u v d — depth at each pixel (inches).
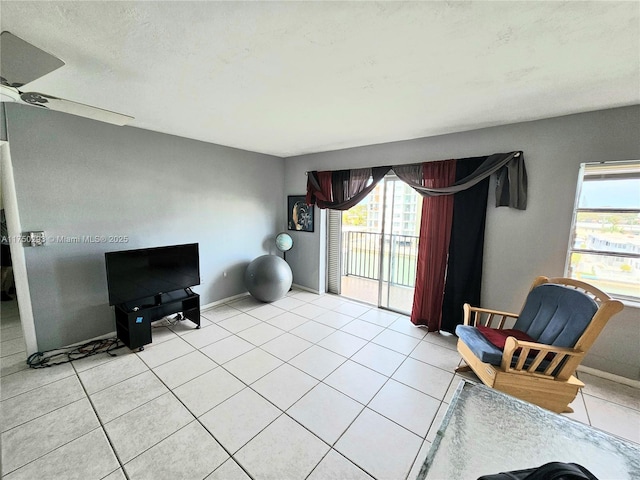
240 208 163.9
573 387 74.5
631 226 89.4
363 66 62.2
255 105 86.8
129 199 116.6
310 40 52.4
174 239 133.8
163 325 130.6
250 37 51.4
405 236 182.2
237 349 109.9
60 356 101.2
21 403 78.0
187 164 135.4
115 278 105.1
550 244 100.1
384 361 102.7
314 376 93.0
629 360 90.1
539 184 100.4
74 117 100.0
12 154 88.4
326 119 101.0
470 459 48.2
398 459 62.9
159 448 64.6
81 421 72.0
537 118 97.7
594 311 73.2
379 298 156.3
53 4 41.8
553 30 48.5
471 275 116.3
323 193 163.0
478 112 91.8
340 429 71.0
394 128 111.6
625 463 47.9
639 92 74.7
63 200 99.7
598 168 92.3
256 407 78.2
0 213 133.1
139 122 107.1
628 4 41.4
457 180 115.3
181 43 53.6
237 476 58.3
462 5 42.6
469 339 88.0
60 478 57.2
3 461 60.5
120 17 45.4
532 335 87.1
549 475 37.9
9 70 53.0
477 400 61.4
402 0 41.4
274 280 154.9
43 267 97.5
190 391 84.4
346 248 215.9
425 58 58.7
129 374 92.4
